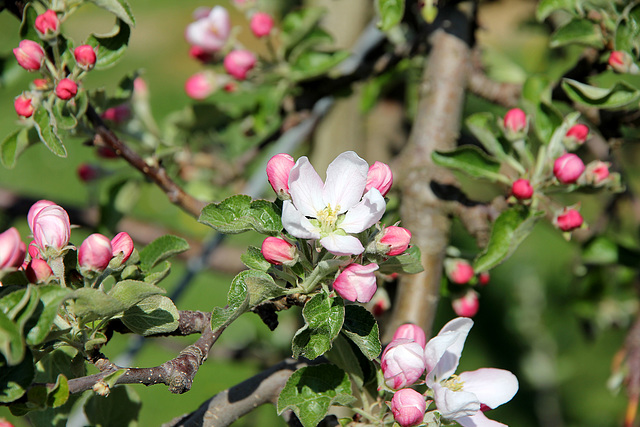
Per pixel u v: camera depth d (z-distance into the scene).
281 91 0.99
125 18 0.83
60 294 0.74
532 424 1.66
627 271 1.14
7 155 0.85
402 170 0.92
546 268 1.87
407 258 0.77
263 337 1.29
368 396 0.80
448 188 0.91
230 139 1.18
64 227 0.77
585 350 1.74
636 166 1.44
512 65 1.23
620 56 0.88
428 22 0.93
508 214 0.87
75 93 0.82
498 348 1.84
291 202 0.77
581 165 0.86
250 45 3.28
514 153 0.90
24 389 0.73
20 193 1.00
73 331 0.76
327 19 1.17
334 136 1.19
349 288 0.74
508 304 1.90
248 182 1.06
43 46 0.83
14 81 0.93
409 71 1.15
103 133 0.86
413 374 0.77
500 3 1.26
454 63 0.94
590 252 0.97
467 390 0.79
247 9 1.02
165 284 1.98
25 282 0.76
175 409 1.69
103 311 0.75
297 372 0.79
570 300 1.18
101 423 0.83
